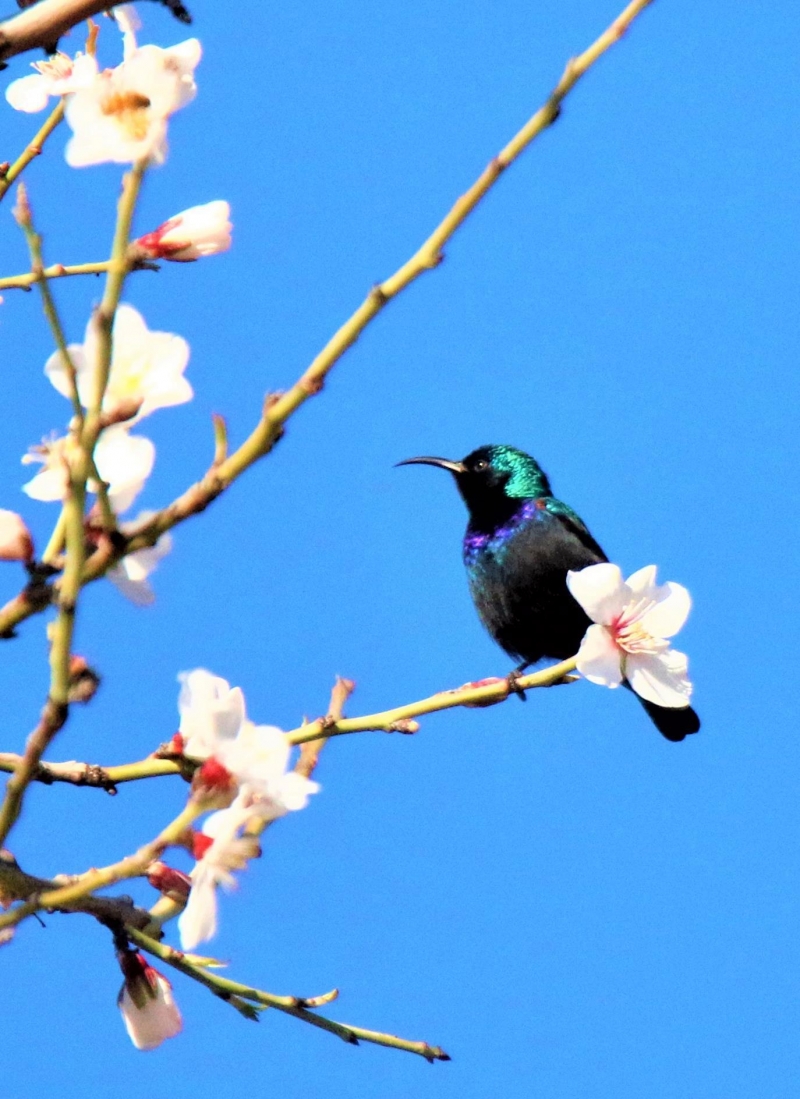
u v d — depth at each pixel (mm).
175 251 5375
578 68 4414
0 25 5254
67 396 4707
